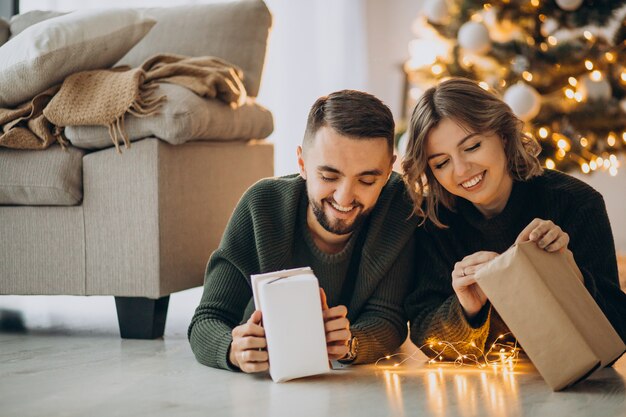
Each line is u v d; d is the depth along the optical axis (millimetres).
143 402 1217
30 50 1807
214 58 2082
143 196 1771
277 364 1304
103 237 1804
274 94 4195
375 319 1466
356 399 1209
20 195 1835
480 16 2953
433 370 1412
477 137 1380
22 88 1848
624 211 3771
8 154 1843
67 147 1832
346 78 4262
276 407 1173
